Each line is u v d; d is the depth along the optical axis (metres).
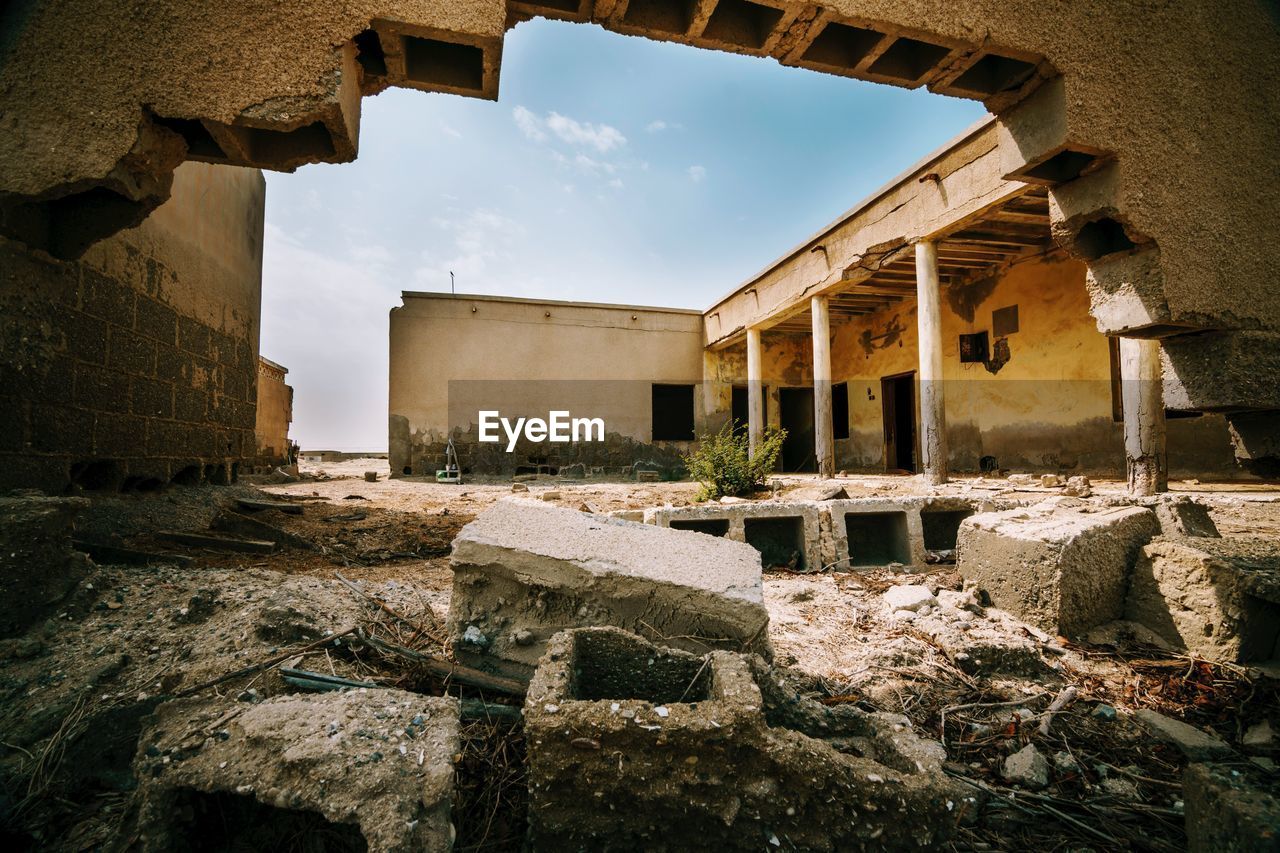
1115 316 3.36
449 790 1.58
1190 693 2.79
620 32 2.97
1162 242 3.14
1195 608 3.13
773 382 15.52
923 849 1.64
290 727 1.73
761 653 2.75
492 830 1.88
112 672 2.41
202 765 1.61
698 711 1.71
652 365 15.04
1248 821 1.49
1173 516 3.75
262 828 1.71
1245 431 3.64
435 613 3.31
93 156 2.43
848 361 14.23
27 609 2.68
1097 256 3.47
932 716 2.65
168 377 5.71
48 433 4.08
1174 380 3.56
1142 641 3.30
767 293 11.79
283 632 2.66
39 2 2.42
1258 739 2.40
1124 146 3.11
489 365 14.07
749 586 2.73
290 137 2.87
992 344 10.19
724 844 1.65
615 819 1.66
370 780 1.54
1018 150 3.32
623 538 3.04
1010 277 9.85
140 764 1.66
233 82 2.47
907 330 12.18
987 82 3.28
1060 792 2.17
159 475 5.56
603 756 1.66
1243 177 3.38
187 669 2.41
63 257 2.99
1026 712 2.67
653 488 10.75
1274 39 3.57
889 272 10.34
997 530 3.78
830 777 1.66
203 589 3.10
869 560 5.34
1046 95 3.12
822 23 2.84
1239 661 2.94
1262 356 3.32
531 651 2.69
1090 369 8.66
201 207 6.39
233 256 7.20
